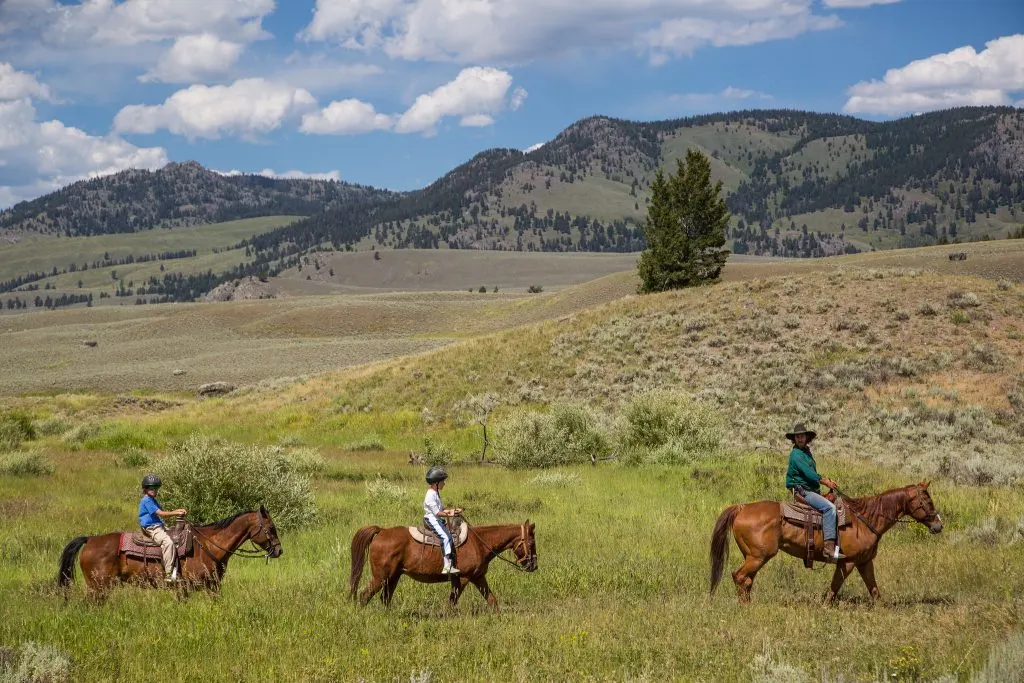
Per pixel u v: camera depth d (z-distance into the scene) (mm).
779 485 22078
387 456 35312
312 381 58281
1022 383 35188
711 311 50469
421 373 50812
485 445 34031
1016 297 45219
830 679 7348
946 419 32812
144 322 165625
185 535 10961
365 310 159875
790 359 41312
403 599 11320
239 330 151250
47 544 15430
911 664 7707
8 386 87062
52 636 9039
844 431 33156
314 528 17391
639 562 13906
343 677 7844
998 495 20094
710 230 74812
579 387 43594
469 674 7844
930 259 129625
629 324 51469
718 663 7969
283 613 10258
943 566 13078
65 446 38156
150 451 36094
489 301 194500
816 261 147875
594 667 8008
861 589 12273
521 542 11023
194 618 9789
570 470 27891
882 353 40281
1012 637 7828
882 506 11094
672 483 23750
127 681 7742
